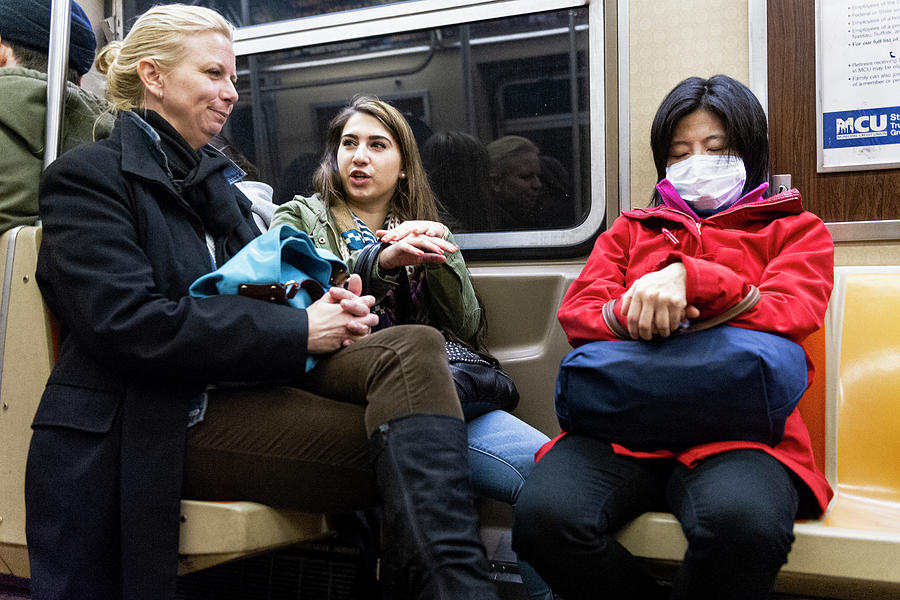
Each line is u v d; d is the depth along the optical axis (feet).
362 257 5.86
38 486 4.49
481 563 3.84
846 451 5.35
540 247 7.23
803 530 4.07
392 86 7.72
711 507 3.86
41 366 5.09
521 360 6.91
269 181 8.14
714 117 5.42
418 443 4.05
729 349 4.26
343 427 4.53
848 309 5.69
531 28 7.27
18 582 7.01
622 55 6.95
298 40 7.88
